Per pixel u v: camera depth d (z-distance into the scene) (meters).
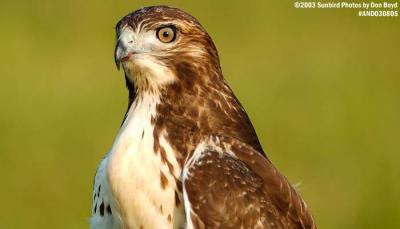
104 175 8.80
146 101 8.89
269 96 20.78
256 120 20.02
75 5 24.95
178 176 8.59
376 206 17.44
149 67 8.88
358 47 23.17
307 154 18.94
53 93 21.08
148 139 8.68
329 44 23.45
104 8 25.09
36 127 19.83
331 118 19.92
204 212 8.48
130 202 8.60
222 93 8.97
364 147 19.19
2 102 20.86
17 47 23.39
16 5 25.17
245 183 8.59
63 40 23.89
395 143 19.36
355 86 21.22
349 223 17.33
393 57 22.81
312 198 17.64
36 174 18.52
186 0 25.44
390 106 20.42
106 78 21.70
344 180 18.08
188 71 8.91
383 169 18.27
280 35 24.11
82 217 17.64
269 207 8.66
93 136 19.50
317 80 21.36
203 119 8.84
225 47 23.55
